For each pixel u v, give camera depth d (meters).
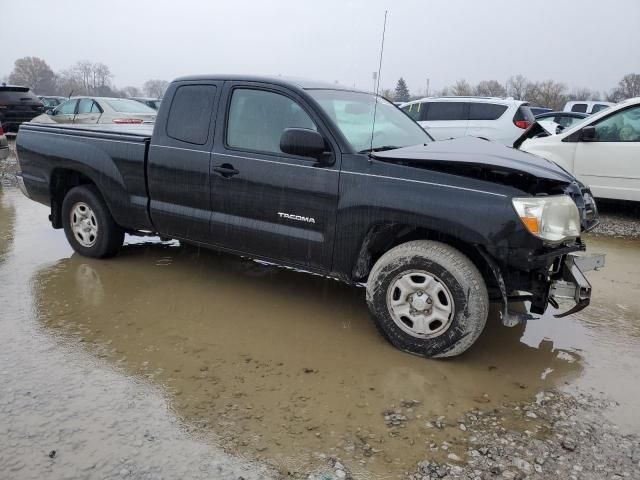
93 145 5.08
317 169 3.82
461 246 3.60
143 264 5.34
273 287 4.82
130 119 13.49
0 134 9.99
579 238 3.69
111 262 5.38
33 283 4.77
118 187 4.93
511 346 3.83
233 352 3.64
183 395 3.12
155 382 3.25
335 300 4.56
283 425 2.88
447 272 3.39
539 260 3.25
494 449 2.72
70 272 5.07
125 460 2.59
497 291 3.65
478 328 3.39
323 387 3.24
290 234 4.01
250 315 4.23
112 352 3.59
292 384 3.26
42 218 7.14
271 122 4.11
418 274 3.52
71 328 3.92
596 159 7.66
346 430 2.85
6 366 3.38
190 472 2.53
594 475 2.55
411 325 3.62
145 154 4.73
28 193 5.72
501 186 3.31
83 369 3.37
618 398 3.20
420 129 4.89
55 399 3.05
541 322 4.25
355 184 3.67
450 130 11.35
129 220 4.98
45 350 3.59
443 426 2.90
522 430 2.88
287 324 4.08
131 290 4.66
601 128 7.72
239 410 3.00
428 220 3.43
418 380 3.34
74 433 2.77
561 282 3.41
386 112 4.72
